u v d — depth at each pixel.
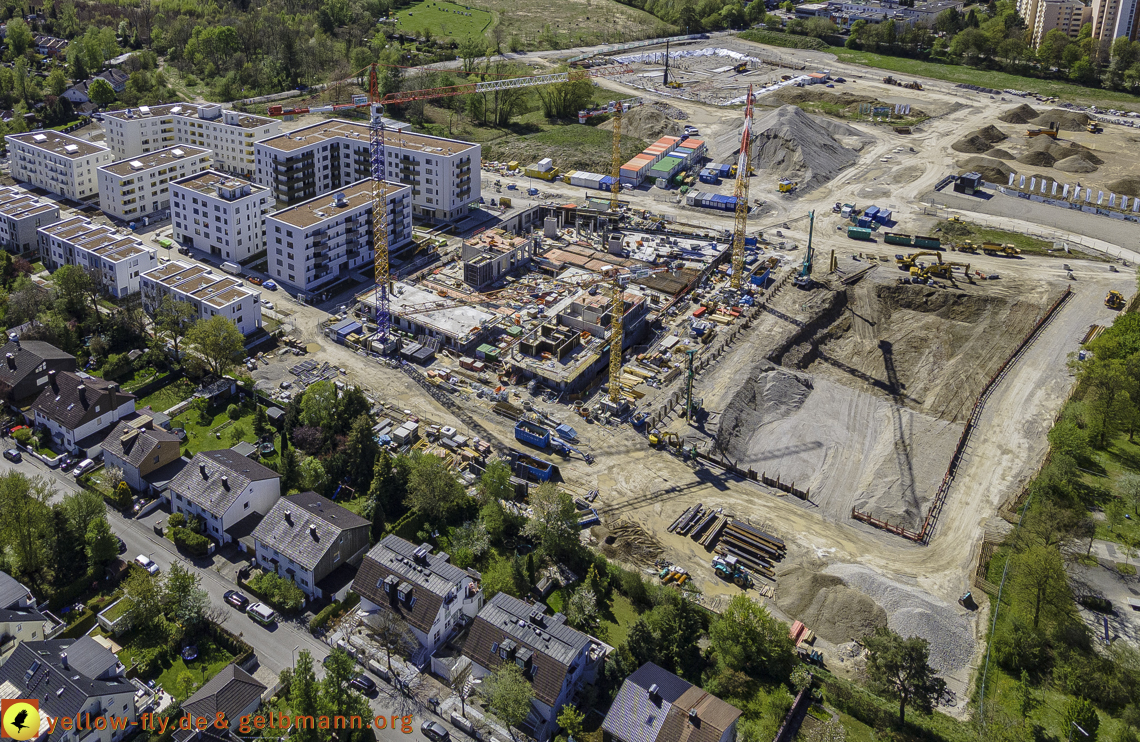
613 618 141.12
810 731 122.19
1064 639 134.75
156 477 163.62
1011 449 186.12
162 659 130.38
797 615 144.38
